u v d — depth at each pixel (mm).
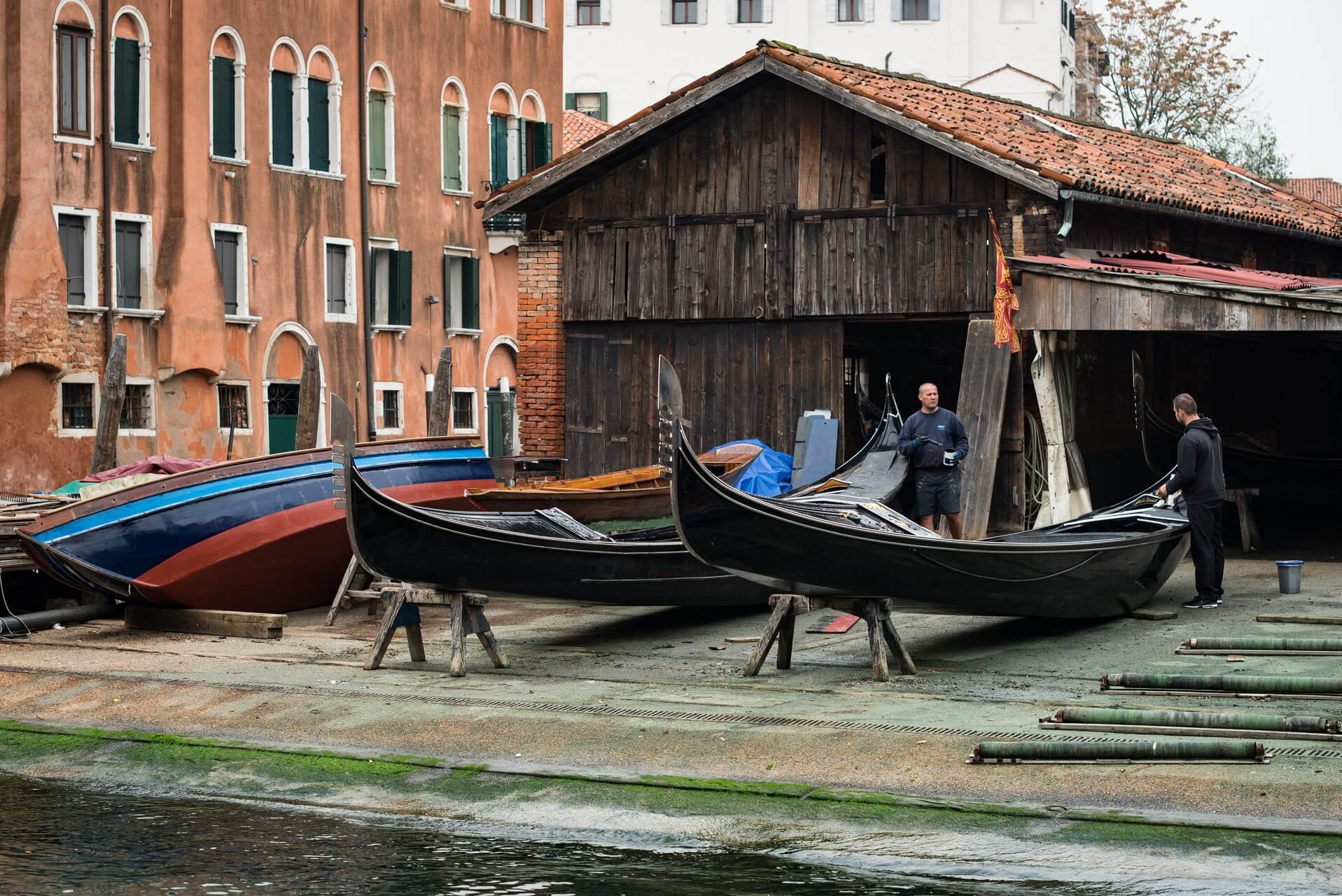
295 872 8016
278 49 31484
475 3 36781
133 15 28578
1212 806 8062
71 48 27625
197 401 29594
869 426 20297
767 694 10859
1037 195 17688
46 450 26938
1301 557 17828
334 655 13102
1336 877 7215
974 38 55156
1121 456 20047
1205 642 11938
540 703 10758
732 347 19156
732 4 56062
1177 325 16500
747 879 7703
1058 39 55125
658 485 18781
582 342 19875
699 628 14398
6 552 15375
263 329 30906
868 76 21625
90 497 14297
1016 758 8914
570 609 15836
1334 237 25719
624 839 8352
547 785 9148
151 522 14492
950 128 17812
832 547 11148
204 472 14836
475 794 9117
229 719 10867
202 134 29562
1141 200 18984
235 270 30516
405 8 34625
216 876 7961
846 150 18578
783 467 18219
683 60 56312
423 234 35094
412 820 8812
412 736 10188
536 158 38750
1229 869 7391
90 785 9734
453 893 7637
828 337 18703
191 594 14852
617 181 19609
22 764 10242
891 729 9648
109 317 27906
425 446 17297
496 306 37438
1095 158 20938
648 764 9383
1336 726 8969
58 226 27266
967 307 17969
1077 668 11594
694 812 8625
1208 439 14016
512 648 13414
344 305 33094
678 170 19328
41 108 26859
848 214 18531
